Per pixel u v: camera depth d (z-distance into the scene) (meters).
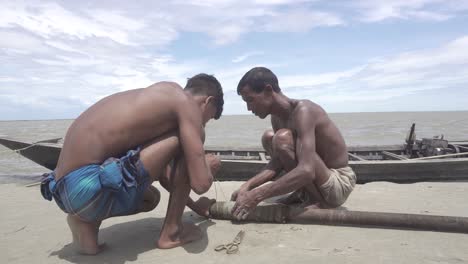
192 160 2.58
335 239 2.96
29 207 4.36
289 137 3.53
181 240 2.88
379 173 7.13
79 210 2.46
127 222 3.56
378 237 2.98
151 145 2.60
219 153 9.96
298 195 3.99
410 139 9.27
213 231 3.21
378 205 4.05
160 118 2.58
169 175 2.88
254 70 3.58
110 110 2.54
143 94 2.60
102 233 3.24
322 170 3.44
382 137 28.64
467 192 4.65
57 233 3.30
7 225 3.59
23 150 8.30
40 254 2.78
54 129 45.38
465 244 2.79
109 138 2.48
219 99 2.99
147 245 2.92
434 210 3.81
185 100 2.61
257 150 9.73
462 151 8.92
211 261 2.58
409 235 3.01
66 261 2.63
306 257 2.61
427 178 7.14
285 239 2.98
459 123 56.84
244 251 2.75
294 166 3.58
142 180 2.55
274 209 3.39
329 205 3.66
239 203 3.26
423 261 2.48
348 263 2.48
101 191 2.40
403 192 4.70
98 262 2.60
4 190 5.59
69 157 2.46
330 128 3.62
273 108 3.61
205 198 3.65
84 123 2.51
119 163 2.42
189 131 2.58
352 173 3.73
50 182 2.59
